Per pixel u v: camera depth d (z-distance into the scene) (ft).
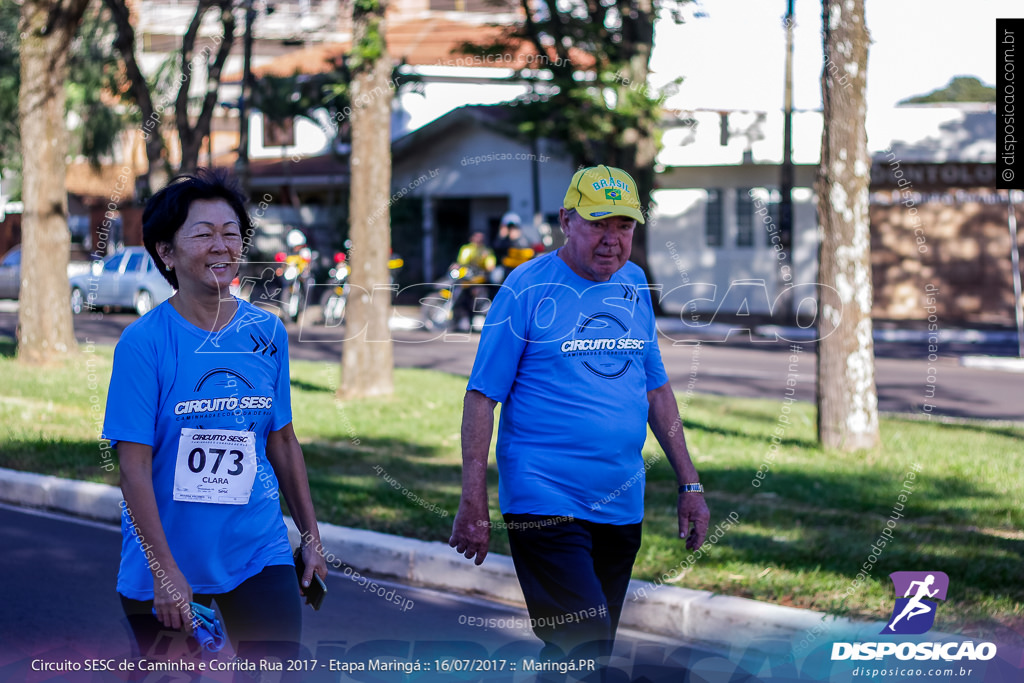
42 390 47.24
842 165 37.01
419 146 99.35
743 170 94.32
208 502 11.94
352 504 28.09
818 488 31.04
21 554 25.07
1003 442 38.88
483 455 14.11
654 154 65.98
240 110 78.43
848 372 37.19
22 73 56.39
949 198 98.99
